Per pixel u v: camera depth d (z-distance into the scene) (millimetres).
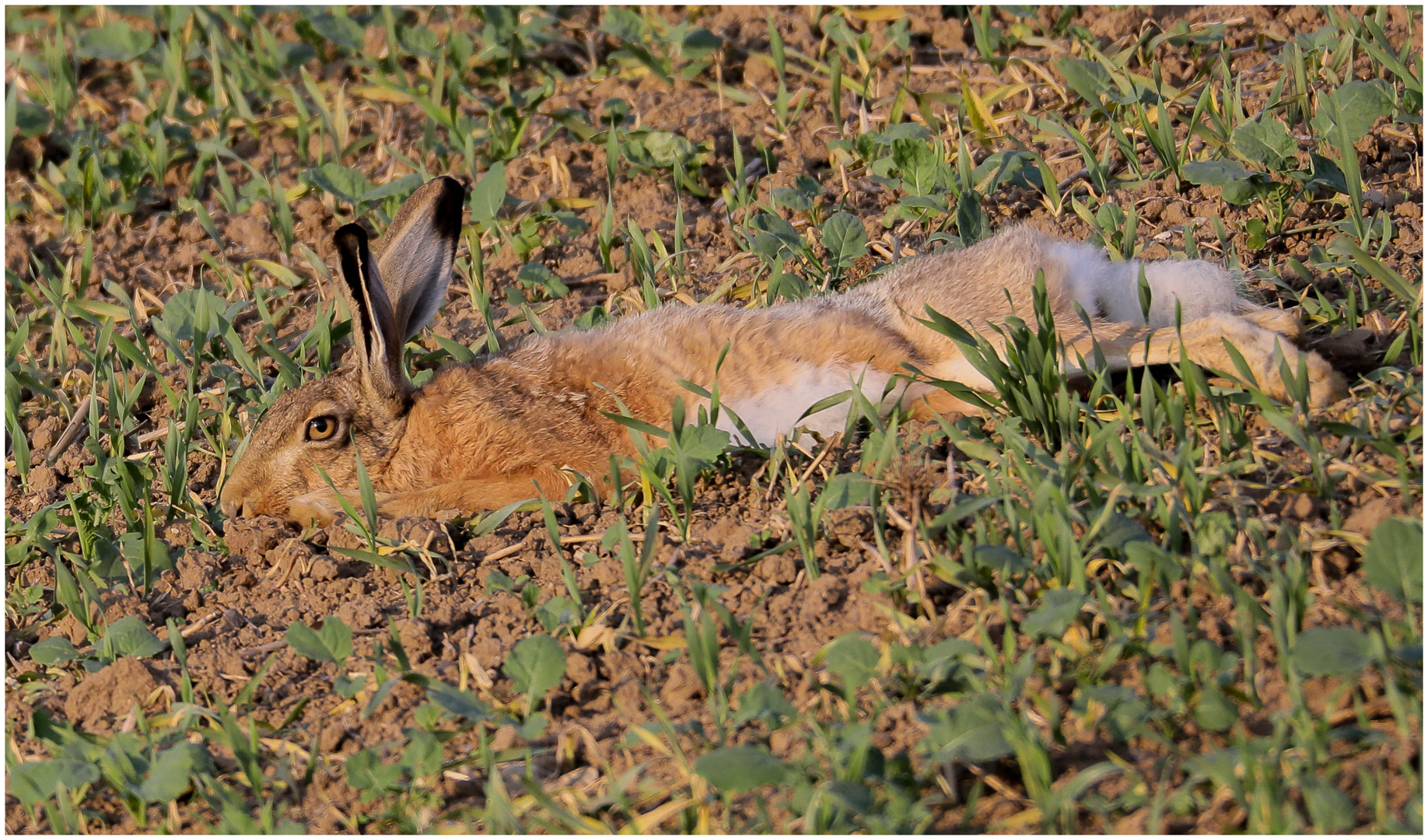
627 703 7230
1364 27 13398
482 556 8992
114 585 9141
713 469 9219
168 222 14273
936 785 6262
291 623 8570
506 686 7543
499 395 9773
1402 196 11172
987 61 14453
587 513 9328
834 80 13711
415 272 10406
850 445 9344
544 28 16609
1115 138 12258
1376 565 6555
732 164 13992
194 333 11625
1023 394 8664
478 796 6770
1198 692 6320
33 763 6895
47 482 10766
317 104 15438
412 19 17641
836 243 11641
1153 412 8289
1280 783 5738
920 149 12484
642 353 9906
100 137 15781
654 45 16266
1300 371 8188
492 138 14414
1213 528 7160
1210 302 9812
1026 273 9883
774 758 6129
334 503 9852
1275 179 11391
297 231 13875
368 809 6820
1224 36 14211
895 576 7566
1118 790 6078
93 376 11328
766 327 9867
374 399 9812
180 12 17219
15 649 8680
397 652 7555
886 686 6785
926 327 9852
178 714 7465
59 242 14227
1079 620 6914
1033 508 7148
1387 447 7531
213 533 9758
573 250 13102
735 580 8148
